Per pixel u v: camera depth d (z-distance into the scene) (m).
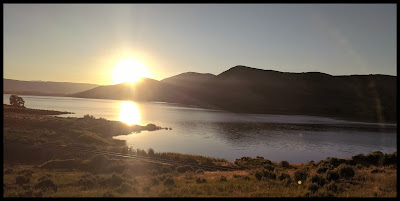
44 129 62.91
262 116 150.00
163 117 122.94
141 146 54.22
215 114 153.62
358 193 14.14
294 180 18.45
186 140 63.66
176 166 31.20
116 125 77.62
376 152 31.34
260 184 17.61
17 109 106.06
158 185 18.33
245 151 52.69
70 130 62.00
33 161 35.59
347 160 30.12
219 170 30.91
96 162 31.86
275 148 56.62
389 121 148.62
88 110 149.25
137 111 157.75
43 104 191.25
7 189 17.98
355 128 103.12
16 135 49.91
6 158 35.97
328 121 133.75
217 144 59.56
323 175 18.31
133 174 26.86
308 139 70.06
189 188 16.69
